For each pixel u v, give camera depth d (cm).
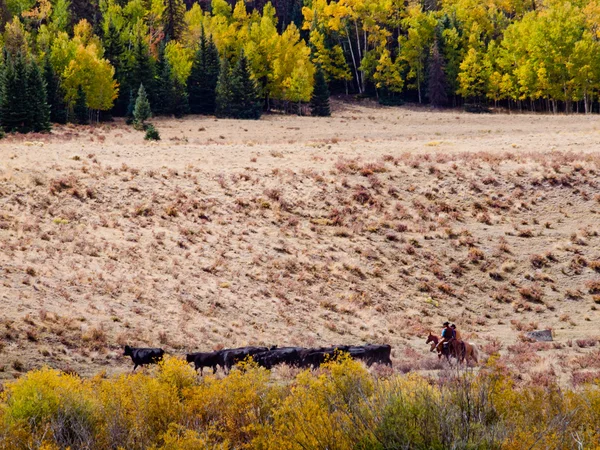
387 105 11181
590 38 9881
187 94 9694
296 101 10238
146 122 8331
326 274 3016
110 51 10469
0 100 7056
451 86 11294
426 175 4191
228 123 8538
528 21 10800
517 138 5647
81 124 8338
